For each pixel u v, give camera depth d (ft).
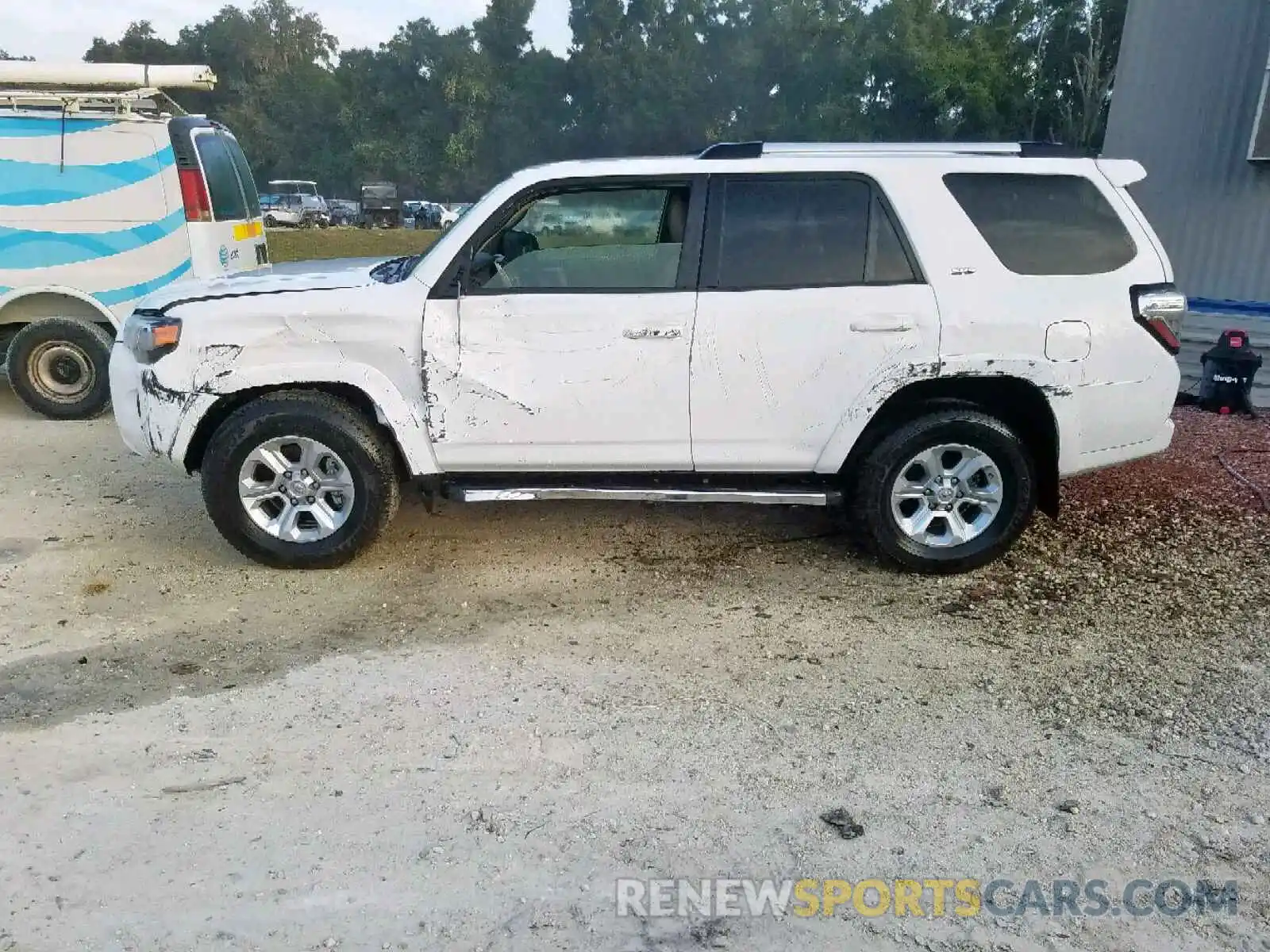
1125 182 15.07
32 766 10.32
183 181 24.70
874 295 14.40
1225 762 10.50
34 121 24.11
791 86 173.27
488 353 14.49
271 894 8.47
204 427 15.43
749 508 18.84
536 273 14.66
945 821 9.53
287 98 264.52
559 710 11.51
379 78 256.73
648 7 198.90
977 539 15.33
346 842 9.16
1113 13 118.42
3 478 20.53
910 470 15.23
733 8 183.11
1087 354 14.60
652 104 194.59
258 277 16.15
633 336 14.39
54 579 15.30
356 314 14.51
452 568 15.92
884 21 139.85
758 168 14.61
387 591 14.99
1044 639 13.35
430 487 15.69
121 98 24.34
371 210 176.35
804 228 14.60
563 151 228.02
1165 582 15.15
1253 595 14.61
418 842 9.16
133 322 15.37
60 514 18.33
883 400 14.58
